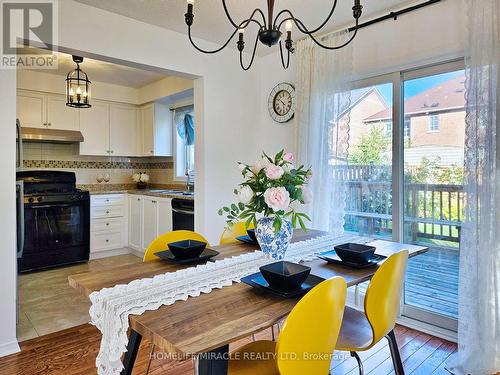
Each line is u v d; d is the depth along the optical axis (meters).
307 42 3.09
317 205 2.99
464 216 2.11
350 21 2.81
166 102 4.91
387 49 2.63
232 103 3.47
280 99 3.52
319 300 1.05
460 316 2.12
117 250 4.84
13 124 2.21
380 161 2.81
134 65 2.82
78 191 4.36
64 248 4.18
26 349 2.27
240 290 1.29
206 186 3.28
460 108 2.36
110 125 4.91
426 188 2.56
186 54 3.08
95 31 2.53
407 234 2.68
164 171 5.32
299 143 3.16
